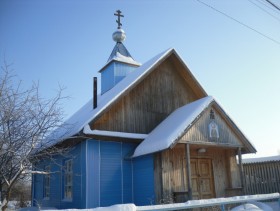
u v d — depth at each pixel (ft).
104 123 42.14
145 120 46.52
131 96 46.14
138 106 46.44
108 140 42.24
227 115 41.55
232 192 42.11
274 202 32.42
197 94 54.19
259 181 46.03
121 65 62.75
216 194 42.86
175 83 52.26
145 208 21.48
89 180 39.50
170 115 47.47
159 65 51.06
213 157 44.50
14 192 62.23
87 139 40.73
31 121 27.68
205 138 39.01
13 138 26.73
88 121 40.09
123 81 53.26
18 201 64.44
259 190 45.68
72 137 37.50
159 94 49.52
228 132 41.73
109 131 41.98
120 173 42.09
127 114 44.83
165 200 37.14
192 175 41.91
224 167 45.16
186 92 53.21
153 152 37.47
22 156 26.17
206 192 42.42
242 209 28.40
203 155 43.47
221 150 45.60
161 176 38.24
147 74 46.39
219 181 43.91
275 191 44.60
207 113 40.47
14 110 27.53
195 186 41.68
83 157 40.86
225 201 26.73
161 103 49.29
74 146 43.73
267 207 30.01
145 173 40.81
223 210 26.43
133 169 43.19
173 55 51.31
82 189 39.88
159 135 40.01
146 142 41.57
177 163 40.34
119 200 40.96
